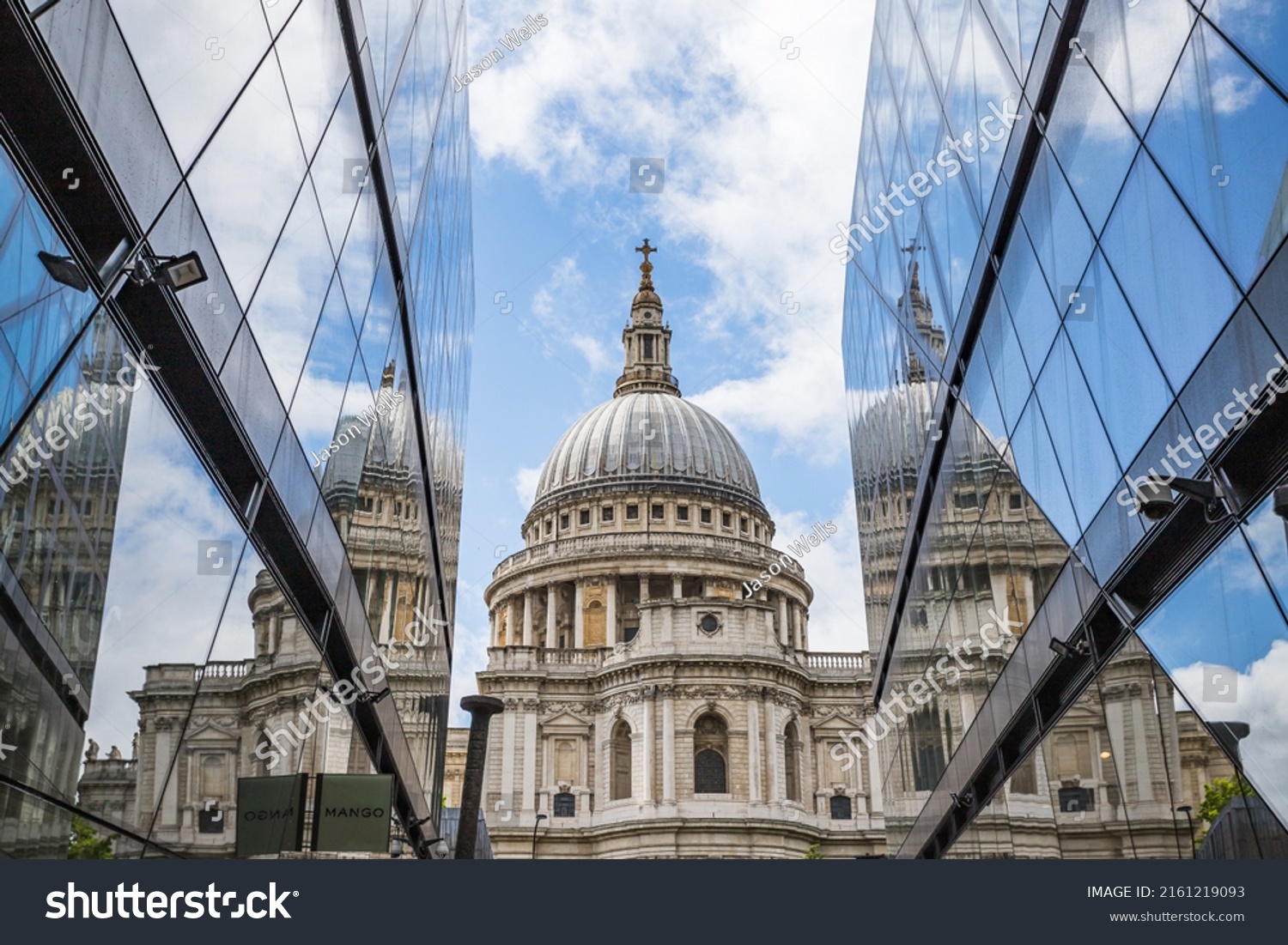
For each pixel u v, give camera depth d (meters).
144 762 13.00
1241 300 12.20
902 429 35.28
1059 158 18.42
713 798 100.12
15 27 9.32
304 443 19.56
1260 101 11.42
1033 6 19.14
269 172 16.25
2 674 9.43
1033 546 21.92
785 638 127.50
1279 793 12.08
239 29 14.65
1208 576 14.16
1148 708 16.61
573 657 111.88
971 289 24.72
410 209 28.61
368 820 21.75
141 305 12.73
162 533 13.39
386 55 24.28
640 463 136.88
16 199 9.53
